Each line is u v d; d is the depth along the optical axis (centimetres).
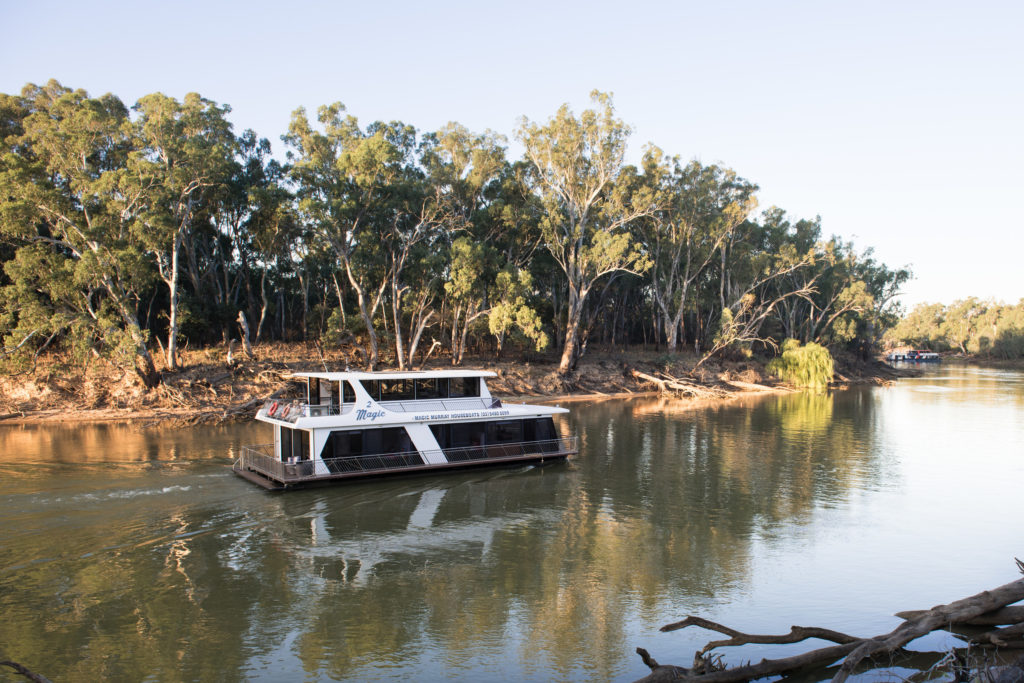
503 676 1237
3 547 1864
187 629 1407
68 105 4275
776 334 9550
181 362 5056
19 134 5366
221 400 4575
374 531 2061
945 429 4262
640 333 9775
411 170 5619
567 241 6362
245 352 5291
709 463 3127
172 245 5122
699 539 2019
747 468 3023
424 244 5681
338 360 5600
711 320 9038
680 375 7100
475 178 5775
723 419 4703
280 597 1571
